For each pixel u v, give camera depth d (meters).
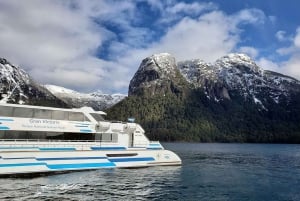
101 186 28.00
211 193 27.56
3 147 30.14
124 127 38.88
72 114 35.47
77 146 34.84
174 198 25.03
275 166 54.50
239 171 45.28
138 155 39.69
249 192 28.64
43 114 33.25
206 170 44.91
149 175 35.50
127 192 26.30
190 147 147.12
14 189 25.61
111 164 36.72
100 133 36.91
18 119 31.45
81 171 34.22
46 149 32.56
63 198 23.36
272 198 26.41
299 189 30.59
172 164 44.03
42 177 30.92
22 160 30.34
